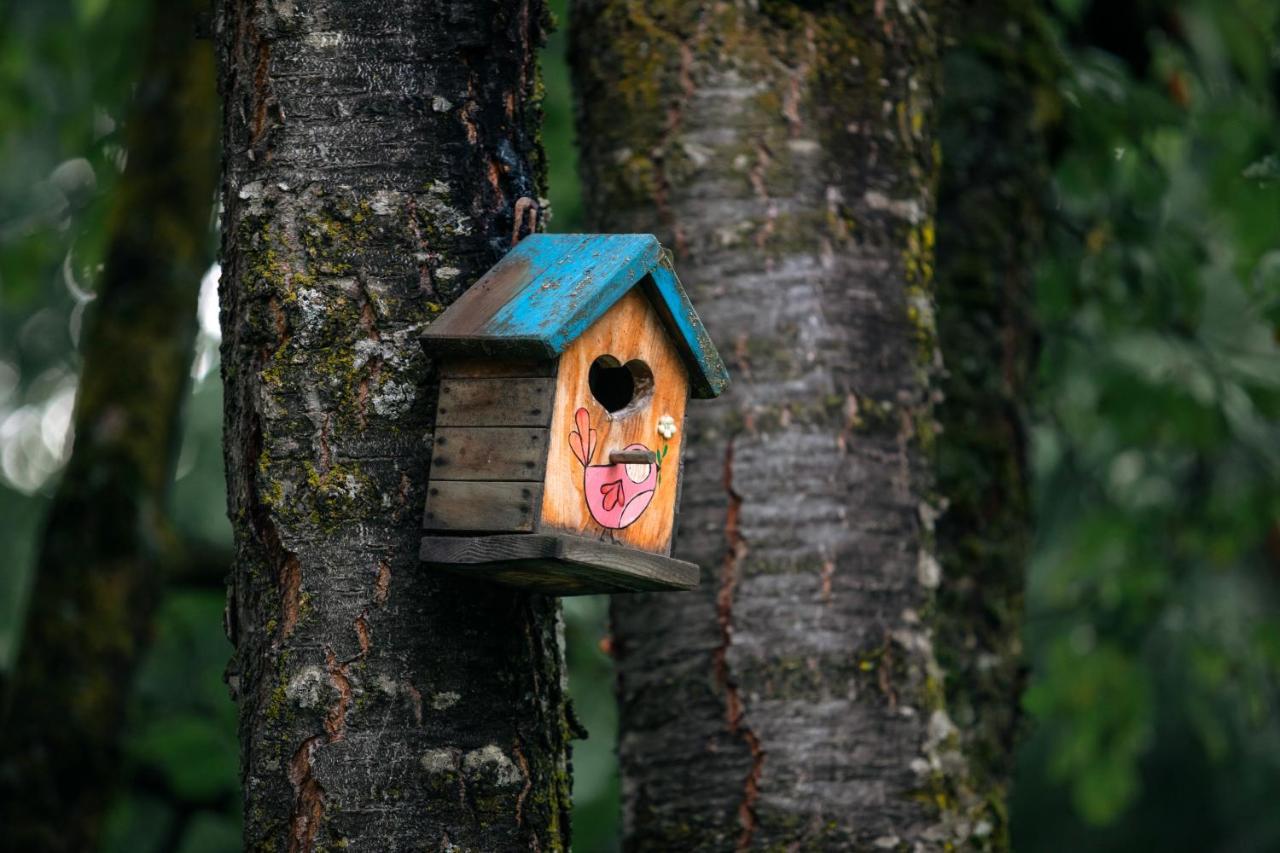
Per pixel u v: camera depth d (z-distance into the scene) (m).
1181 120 10.46
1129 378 11.16
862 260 7.02
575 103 7.53
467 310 4.91
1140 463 12.84
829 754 6.65
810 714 6.68
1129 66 11.41
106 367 10.70
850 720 6.69
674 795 6.75
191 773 12.09
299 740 4.75
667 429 5.45
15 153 13.95
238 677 5.00
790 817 6.61
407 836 4.71
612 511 5.20
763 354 6.89
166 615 12.85
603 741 13.50
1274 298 10.29
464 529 4.86
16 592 17.66
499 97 5.14
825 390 6.89
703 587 6.82
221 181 5.24
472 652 4.86
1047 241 10.66
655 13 7.21
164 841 12.46
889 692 6.76
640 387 5.41
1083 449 13.00
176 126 11.03
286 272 4.93
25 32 12.57
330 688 4.77
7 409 17.55
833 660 6.71
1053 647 12.72
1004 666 8.34
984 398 8.52
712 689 6.75
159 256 10.86
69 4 12.73
